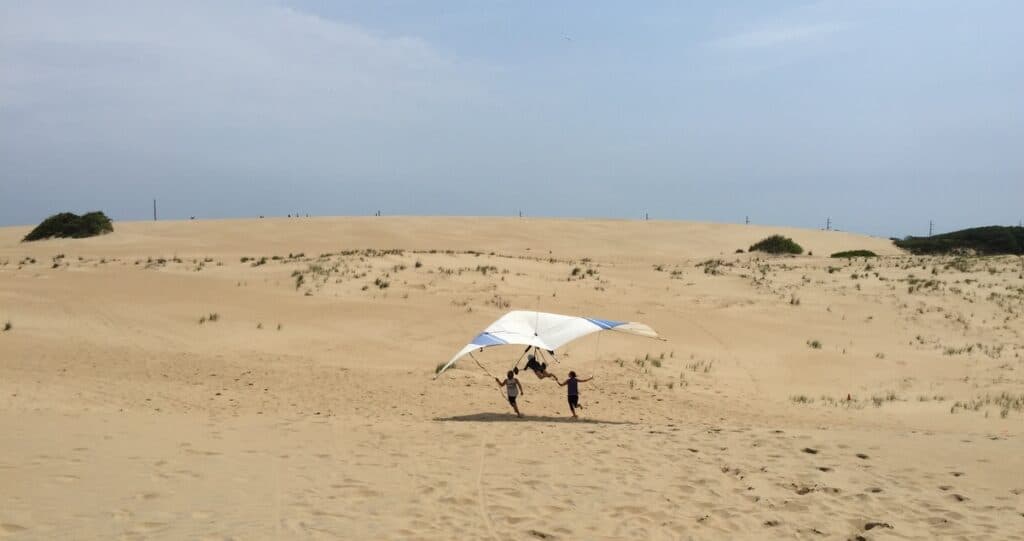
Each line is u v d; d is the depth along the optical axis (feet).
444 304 98.58
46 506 25.64
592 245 210.59
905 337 91.25
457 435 41.50
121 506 26.32
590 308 99.19
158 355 73.97
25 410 43.04
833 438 41.96
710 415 56.34
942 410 59.16
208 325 87.45
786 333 91.66
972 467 35.63
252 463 33.27
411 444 38.91
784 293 110.73
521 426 45.14
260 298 99.55
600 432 43.37
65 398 51.11
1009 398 63.41
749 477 33.58
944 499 30.83
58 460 31.07
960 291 110.42
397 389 63.05
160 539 23.56
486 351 81.10
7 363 65.92
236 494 28.66
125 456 32.63
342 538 24.71
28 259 142.00
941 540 26.32
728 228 240.53
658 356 79.92
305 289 104.17
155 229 216.13
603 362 76.69
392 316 93.04
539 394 62.69
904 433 45.06
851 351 84.64
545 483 32.14
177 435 37.78
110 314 89.92
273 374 67.77
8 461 30.30
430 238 213.46
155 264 127.75
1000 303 104.12
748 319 97.09
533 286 110.42
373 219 246.27
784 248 180.24
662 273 125.49
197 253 173.78
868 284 116.67
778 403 62.54
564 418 53.52
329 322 90.27
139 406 50.49
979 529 27.35
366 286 106.52
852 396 66.23
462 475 33.04
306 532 25.04
